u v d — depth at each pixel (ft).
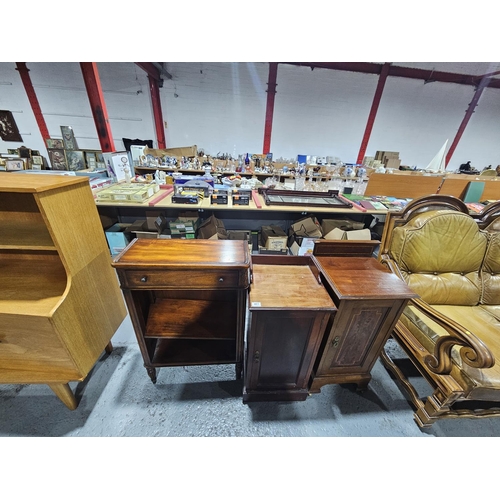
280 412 4.06
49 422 3.77
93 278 4.01
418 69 15.67
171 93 15.67
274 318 3.20
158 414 3.94
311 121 16.89
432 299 4.69
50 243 3.29
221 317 4.25
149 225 8.18
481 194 8.02
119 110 15.96
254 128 16.96
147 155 12.05
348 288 3.41
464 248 4.66
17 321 3.16
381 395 4.43
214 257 3.41
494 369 3.41
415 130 17.70
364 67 15.38
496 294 4.78
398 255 4.75
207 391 4.33
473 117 17.63
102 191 6.70
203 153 15.38
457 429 3.97
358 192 9.73
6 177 3.45
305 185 9.78
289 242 8.84
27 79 14.71
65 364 3.59
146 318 4.09
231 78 15.47
